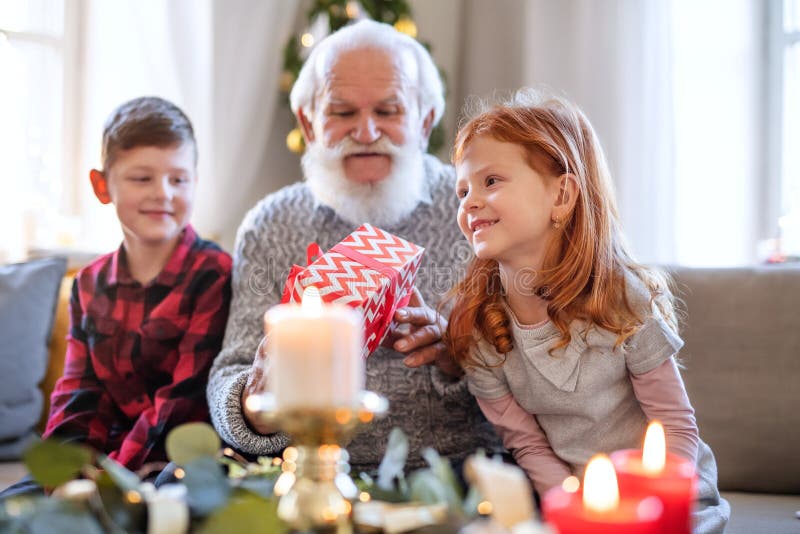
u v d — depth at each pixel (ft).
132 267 5.65
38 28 10.41
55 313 7.02
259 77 11.06
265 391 4.17
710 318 5.74
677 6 10.86
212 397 4.87
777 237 10.53
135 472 5.07
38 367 6.75
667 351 4.24
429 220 5.46
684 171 10.84
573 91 11.08
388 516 2.62
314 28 11.26
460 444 5.00
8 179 10.07
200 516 2.72
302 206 5.55
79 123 10.64
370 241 4.34
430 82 5.74
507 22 11.98
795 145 10.56
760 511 5.05
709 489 4.30
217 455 2.99
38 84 10.40
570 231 4.32
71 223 10.51
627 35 10.83
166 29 10.60
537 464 4.45
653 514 2.24
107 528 2.72
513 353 4.47
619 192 10.77
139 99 5.80
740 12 10.65
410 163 5.37
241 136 10.96
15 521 2.56
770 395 5.54
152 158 5.45
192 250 5.70
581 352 4.29
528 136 4.25
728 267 5.92
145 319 5.49
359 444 4.89
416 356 4.58
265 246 5.42
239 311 5.32
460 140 4.46
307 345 2.37
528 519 2.47
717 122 10.73
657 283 4.52
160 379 5.52
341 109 5.31
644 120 10.76
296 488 2.63
